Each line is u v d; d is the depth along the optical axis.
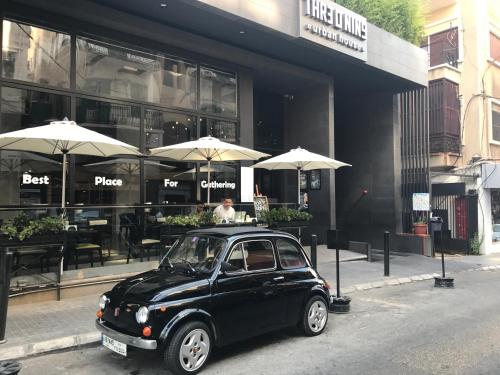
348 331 6.54
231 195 12.48
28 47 9.04
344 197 18.25
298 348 5.76
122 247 9.12
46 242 7.39
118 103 10.34
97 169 9.95
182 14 10.16
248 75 12.98
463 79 18.78
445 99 17.61
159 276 5.46
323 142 14.95
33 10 9.02
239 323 5.37
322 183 14.96
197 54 11.80
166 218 9.31
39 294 7.59
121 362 5.30
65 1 9.17
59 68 9.42
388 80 15.44
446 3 19.31
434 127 17.70
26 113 8.93
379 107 17.39
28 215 7.82
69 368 5.11
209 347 5.04
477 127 18.34
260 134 15.48
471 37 18.67
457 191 17.12
